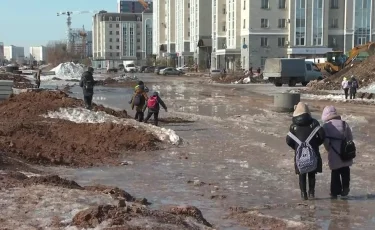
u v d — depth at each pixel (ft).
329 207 29.68
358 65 153.69
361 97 118.83
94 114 64.49
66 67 253.03
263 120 76.48
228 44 307.37
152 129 55.98
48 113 65.05
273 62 176.76
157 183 35.70
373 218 27.48
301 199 31.45
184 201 30.78
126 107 94.58
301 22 270.67
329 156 32.01
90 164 41.96
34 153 42.75
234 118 78.95
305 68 175.01
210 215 27.84
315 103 110.11
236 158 45.52
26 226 21.34
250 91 150.30
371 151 49.44
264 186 34.94
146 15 647.56
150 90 155.43
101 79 216.74
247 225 26.11
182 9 411.34
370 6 273.75
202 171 39.91
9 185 28.30
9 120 60.80
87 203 24.94
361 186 34.96
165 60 441.27
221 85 187.32
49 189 27.61
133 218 21.99
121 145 49.78
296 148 31.24
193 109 93.66
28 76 241.14
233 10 296.71
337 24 276.21
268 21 272.51
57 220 22.08
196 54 372.17
